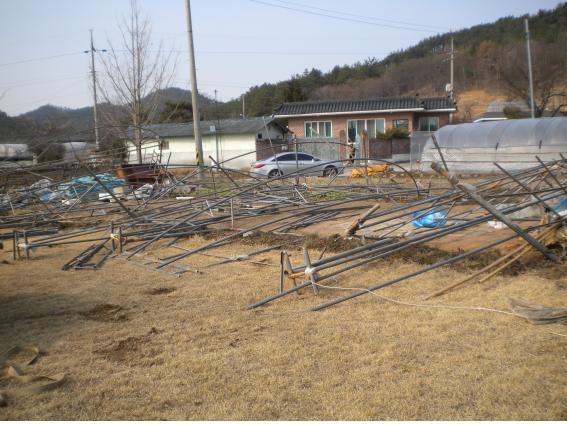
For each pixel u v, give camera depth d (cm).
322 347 459
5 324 553
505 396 363
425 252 732
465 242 784
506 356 423
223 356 449
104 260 852
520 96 4409
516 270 633
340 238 857
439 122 3831
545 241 667
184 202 1280
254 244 913
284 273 638
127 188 1711
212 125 3700
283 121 4028
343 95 7038
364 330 493
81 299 637
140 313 575
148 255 880
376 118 3775
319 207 1028
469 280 618
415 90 6962
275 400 374
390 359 430
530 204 711
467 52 7044
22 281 732
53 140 1410
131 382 409
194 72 2144
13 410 371
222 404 371
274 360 438
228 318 545
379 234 893
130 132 2358
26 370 436
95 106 2652
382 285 584
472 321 501
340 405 363
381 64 8712
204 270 759
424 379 393
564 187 723
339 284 644
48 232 1152
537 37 5916
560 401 352
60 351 477
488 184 995
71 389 401
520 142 2067
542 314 492
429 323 502
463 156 2234
